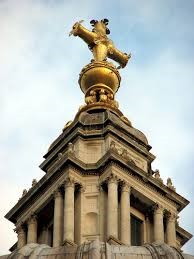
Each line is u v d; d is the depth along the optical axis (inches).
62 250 2987.2
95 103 3818.9
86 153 3609.7
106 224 3371.1
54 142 3742.6
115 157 3479.3
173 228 3528.5
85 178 3496.6
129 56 4116.6
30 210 3575.3
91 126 3678.6
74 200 3442.4
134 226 3499.0
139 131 3769.7
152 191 3540.8
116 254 2955.2
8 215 3636.8
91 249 2952.8
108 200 3403.1
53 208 3516.2
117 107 3863.2
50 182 3516.2
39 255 2984.7
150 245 3056.1
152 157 3727.9
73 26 4033.0
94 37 4035.4
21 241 3555.6
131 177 3499.0
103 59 4003.4
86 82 3937.0
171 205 3567.9
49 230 3550.7
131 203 3511.3
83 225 3383.4
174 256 2994.6
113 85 3941.9
